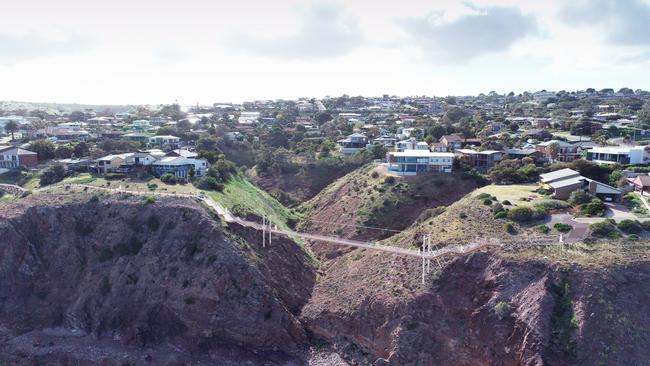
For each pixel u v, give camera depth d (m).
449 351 61.78
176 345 70.69
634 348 53.53
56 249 81.75
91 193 89.12
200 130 184.88
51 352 70.62
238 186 109.69
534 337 56.50
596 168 92.69
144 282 75.31
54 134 164.62
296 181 133.25
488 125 175.75
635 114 198.75
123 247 79.19
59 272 79.94
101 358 69.06
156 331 72.06
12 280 78.81
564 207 75.12
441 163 106.50
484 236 70.50
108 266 78.50
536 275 61.44
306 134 182.88
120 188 93.44
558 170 92.75
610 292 57.19
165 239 78.25
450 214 80.94
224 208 86.50
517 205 77.75
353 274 78.44
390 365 63.53
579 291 58.16
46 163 123.00
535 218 72.44
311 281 81.62
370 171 114.62
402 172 107.56
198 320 70.94
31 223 83.62
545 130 157.62
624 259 60.53
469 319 62.69
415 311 65.75
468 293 64.62
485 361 59.38
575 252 63.25
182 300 72.06
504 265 63.94
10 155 117.62
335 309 72.81
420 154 108.31
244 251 76.12
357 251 85.81
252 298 71.31
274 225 90.12
